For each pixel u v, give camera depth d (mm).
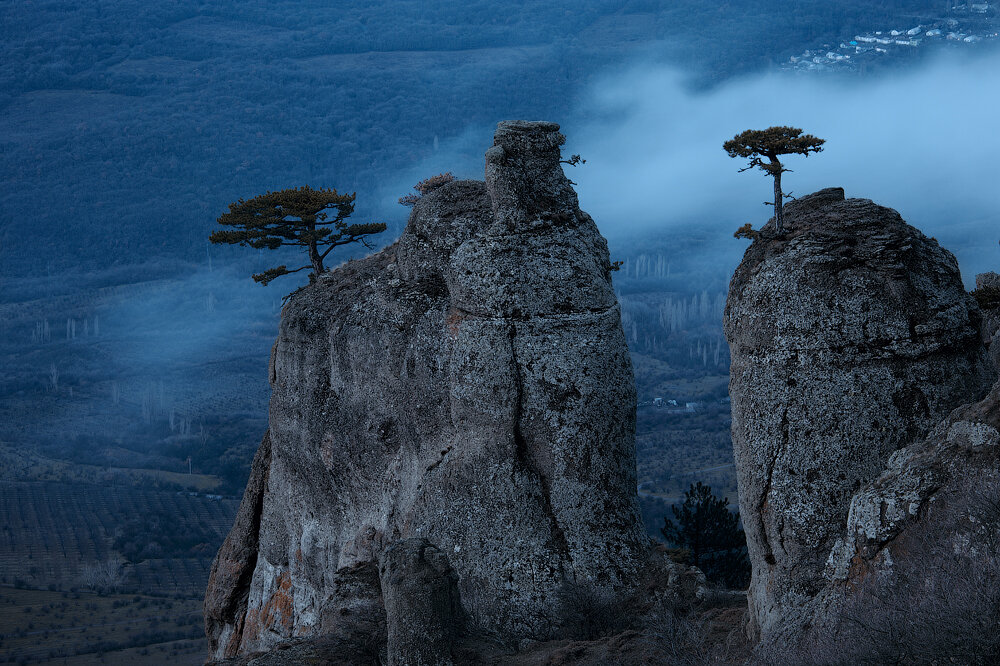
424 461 35438
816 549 21781
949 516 18578
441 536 32219
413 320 36188
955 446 19266
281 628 41719
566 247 32719
